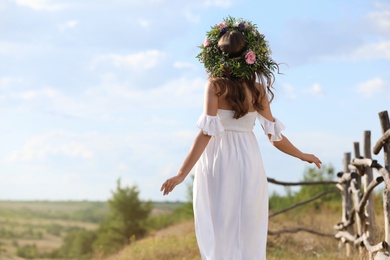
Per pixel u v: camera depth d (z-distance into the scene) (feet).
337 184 36.78
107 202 113.50
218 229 14.47
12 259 86.63
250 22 15.15
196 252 38.86
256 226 14.62
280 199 59.93
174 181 13.91
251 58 14.52
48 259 143.95
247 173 14.58
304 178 60.08
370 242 28.99
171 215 104.63
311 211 54.24
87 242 135.74
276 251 35.73
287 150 15.34
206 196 14.64
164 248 41.88
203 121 14.28
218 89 14.47
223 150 14.62
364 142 29.78
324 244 37.83
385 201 24.17
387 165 24.25
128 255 44.06
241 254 14.44
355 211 31.37
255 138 15.12
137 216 110.32
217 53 14.87
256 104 14.82
